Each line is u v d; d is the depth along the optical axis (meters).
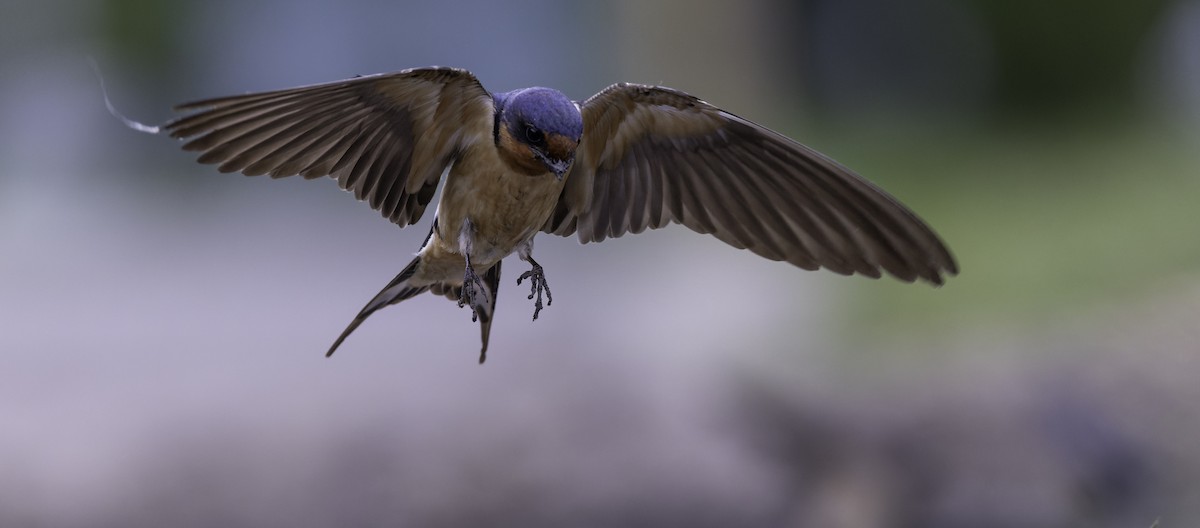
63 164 41.62
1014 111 42.84
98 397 15.54
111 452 13.26
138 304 22.30
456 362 16.27
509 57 39.09
